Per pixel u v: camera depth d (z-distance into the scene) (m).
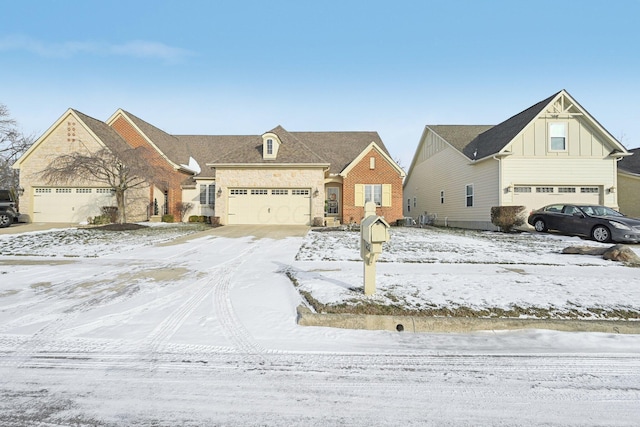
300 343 4.09
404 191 34.22
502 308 5.01
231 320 4.77
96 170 16.88
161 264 8.66
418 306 5.07
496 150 17.89
